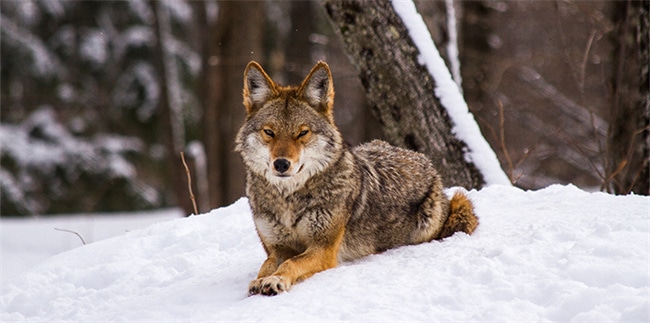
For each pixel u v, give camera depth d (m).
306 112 8.12
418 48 12.86
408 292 6.88
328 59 36.03
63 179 32.69
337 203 8.09
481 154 12.82
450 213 9.27
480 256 7.67
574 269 6.95
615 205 9.49
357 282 7.29
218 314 6.75
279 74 31.09
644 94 13.35
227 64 22.48
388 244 8.97
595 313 6.12
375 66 12.76
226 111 22.67
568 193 10.55
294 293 7.15
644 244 7.41
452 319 6.31
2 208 30.56
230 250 9.89
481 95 23.02
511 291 6.74
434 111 12.82
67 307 8.38
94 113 34.94
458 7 24.09
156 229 11.19
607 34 16.86
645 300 6.07
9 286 9.44
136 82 35.06
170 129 27.38
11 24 34.25
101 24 35.44
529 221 9.15
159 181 34.78
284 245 8.37
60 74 35.09
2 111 34.16
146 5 35.62
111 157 33.19
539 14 29.27
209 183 23.06
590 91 27.89
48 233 23.44
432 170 9.70
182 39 36.66
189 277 8.88
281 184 8.01
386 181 8.93
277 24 36.19
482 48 23.16
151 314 7.16
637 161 13.38
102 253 10.43
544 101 26.56
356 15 12.60
